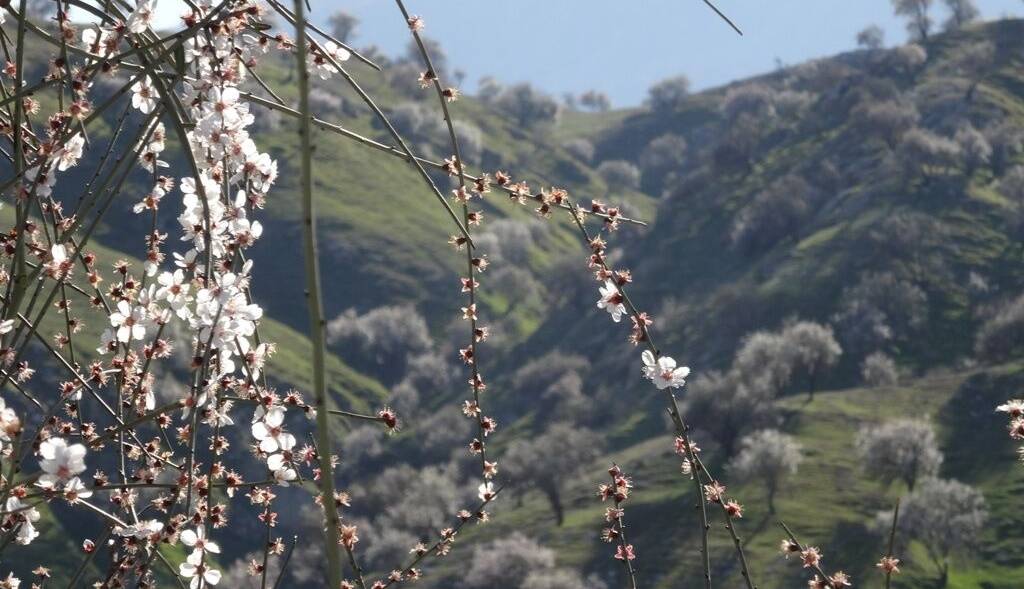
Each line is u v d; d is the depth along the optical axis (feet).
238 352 14.46
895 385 417.28
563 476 359.25
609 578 307.58
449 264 622.13
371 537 333.01
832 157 622.54
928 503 301.22
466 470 426.51
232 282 14.21
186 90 16.97
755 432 356.79
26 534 14.64
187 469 13.74
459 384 533.14
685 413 386.73
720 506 14.49
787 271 519.60
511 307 609.01
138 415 14.61
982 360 423.64
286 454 14.44
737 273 550.77
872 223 530.68
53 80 14.06
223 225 15.67
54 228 15.98
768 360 409.49
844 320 468.75
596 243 16.46
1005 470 339.36
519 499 382.01
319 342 10.18
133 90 16.67
